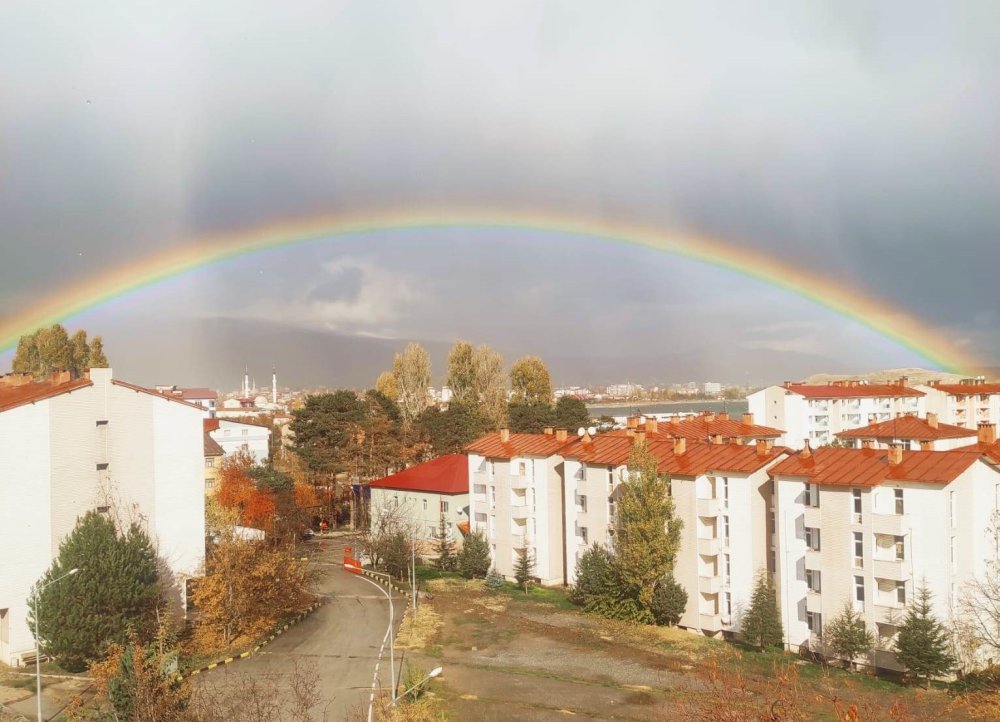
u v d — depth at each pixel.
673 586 67.56
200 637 61.69
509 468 86.06
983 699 46.25
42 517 58.19
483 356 163.50
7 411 56.84
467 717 47.34
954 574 54.50
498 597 78.06
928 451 57.94
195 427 67.06
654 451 74.56
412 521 100.62
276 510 107.81
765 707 38.16
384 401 150.25
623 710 48.44
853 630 55.38
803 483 60.69
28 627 54.47
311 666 56.50
